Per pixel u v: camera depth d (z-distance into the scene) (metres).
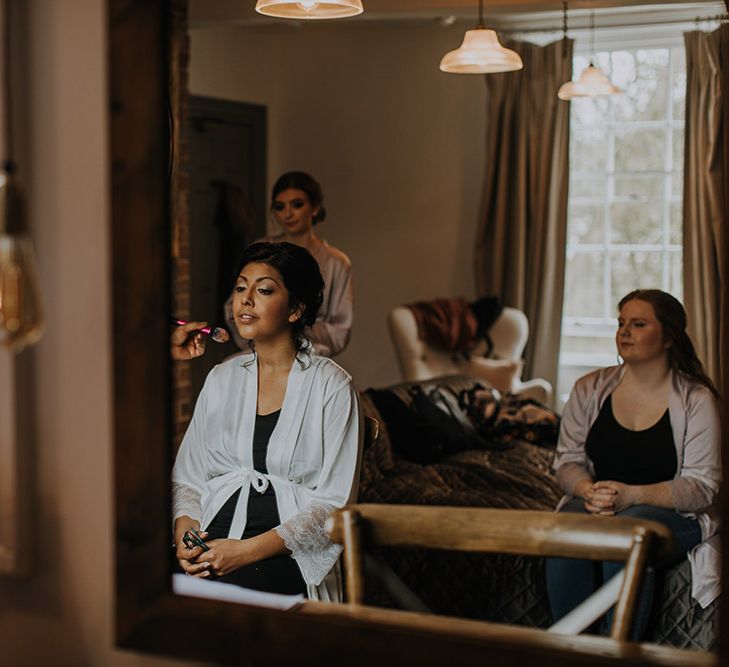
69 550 1.56
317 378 2.01
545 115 5.22
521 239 5.32
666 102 5.18
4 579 1.61
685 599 2.12
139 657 1.53
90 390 1.52
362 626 1.38
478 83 5.49
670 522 2.23
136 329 1.46
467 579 2.02
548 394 4.84
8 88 1.47
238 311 2.02
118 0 1.42
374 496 2.83
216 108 5.49
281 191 3.59
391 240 5.76
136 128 1.43
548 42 5.28
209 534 1.96
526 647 1.32
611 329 5.37
